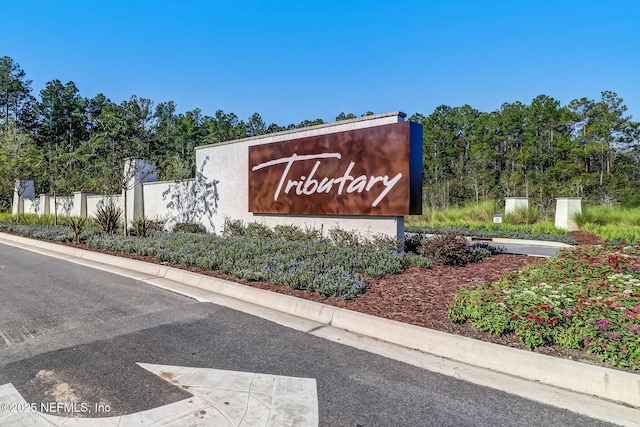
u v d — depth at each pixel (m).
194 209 13.35
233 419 2.67
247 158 11.61
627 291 4.49
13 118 48.84
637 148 43.53
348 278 5.82
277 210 10.49
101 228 12.69
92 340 4.12
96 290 6.28
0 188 22.12
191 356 3.74
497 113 59.91
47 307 5.30
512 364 3.44
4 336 4.22
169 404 2.86
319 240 9.40
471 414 2.80
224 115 69.81
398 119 8.36
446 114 68.19
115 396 2.97
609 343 3.30
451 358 3.74
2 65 51.34
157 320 4.82
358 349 3.97
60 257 9.73
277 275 6.12
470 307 4.30
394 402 2.95
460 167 50.00
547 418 2.76
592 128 45.62
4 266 8.41
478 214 19.98
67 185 18.20
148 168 15.34
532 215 18.02
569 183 39.91
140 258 8.57
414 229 16.70
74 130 52.88
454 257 7.41
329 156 9.34
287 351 3.89
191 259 7.55
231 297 5.91
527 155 45.38
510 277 5.83
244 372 3.41
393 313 4.65
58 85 53.75
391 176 8.21
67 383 3.17
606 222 15.24
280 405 2.87
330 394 3.06
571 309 4.04
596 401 2.99
